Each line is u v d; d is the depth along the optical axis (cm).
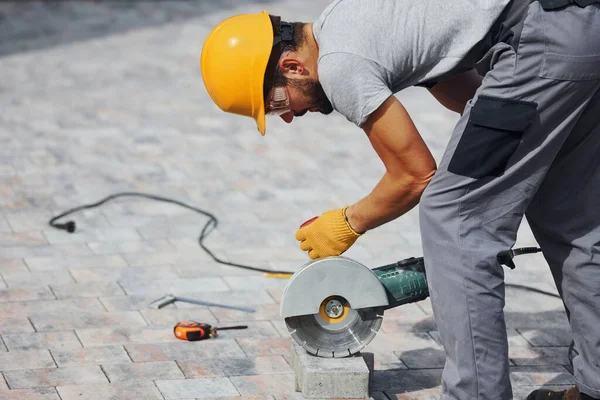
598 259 358
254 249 582
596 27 322
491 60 339
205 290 520
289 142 803
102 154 748
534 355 455
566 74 325
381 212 361
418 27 332
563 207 362
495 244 347
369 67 332
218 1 1332
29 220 610
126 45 1105
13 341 448
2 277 522
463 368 347
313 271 384
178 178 703
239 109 373
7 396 396
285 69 359
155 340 457
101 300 500
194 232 605
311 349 399
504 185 340
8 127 803
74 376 417
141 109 878
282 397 405
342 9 340
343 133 837
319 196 678
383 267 399
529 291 530
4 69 985
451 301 346
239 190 684
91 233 595
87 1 1309
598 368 363
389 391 414
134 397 401
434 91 408
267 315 493
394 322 487
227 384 416
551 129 336
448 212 344
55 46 1088
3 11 1238
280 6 1277
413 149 339
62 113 852
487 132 333
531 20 324
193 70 1020
